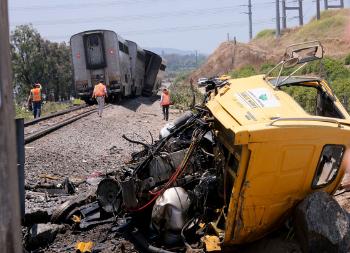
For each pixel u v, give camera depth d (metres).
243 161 5.95
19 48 64.81
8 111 3.37
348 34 70.19
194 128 7.49
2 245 3.34
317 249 6.14
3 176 3.33
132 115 30.48
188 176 7.38
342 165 6.48
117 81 35.62
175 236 6.99
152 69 49.66
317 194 6.20
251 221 6.25
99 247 7.26
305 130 5.93
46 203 9.30
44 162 13.82
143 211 7.55
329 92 7.39
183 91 54.16
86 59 35.62
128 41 42.56
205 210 6.98
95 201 8.71
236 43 85.62
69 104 44.28
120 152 16.56
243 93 6.91
